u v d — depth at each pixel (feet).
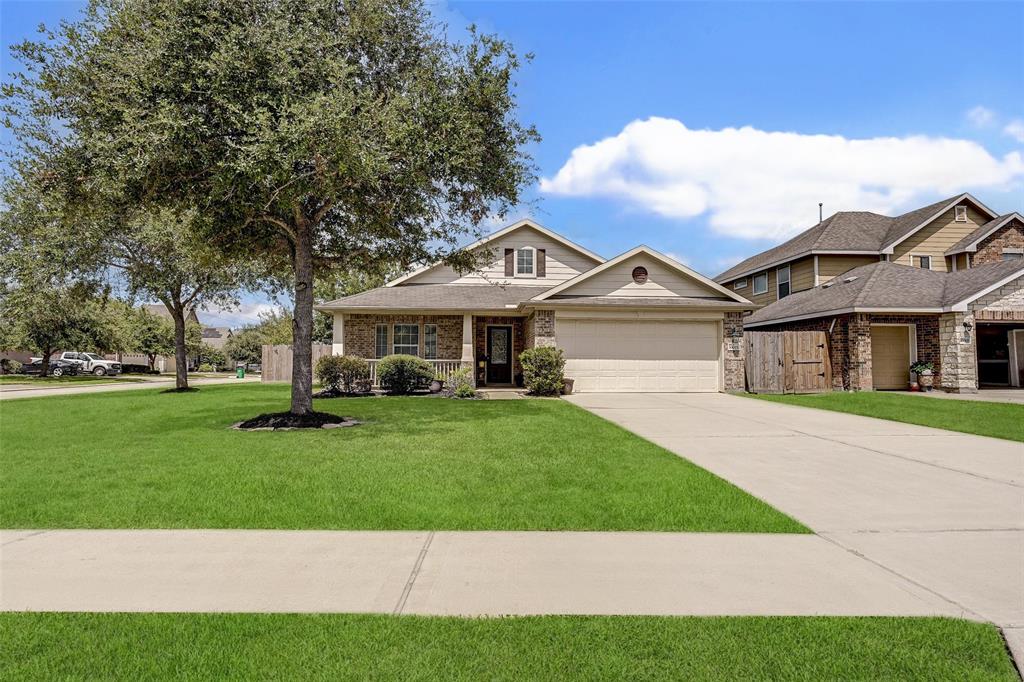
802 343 60.95
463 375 60.44
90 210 35.19
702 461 25.80
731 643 10.29
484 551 14.97
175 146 29.58
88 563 14.10
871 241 83.10
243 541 15.71
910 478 22.84
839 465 25.08
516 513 18.04
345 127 29.63
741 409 44.88
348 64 34.58
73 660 9.70
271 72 30.04
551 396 56.24
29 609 11.60
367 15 35.35
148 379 121.08
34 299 68.64
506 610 11.59
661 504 18.94
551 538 15.98
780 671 9.46
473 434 32.27
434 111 33.35
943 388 60.34
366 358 69.56
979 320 58.75
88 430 35.35
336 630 10.70
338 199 35.24
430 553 14.83
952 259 81.20
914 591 12.53
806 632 10.67
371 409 45.24
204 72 30.12
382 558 14.47
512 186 38.22
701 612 11.49
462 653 9.93
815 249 81.25
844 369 62.13
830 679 9.27
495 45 35.06
